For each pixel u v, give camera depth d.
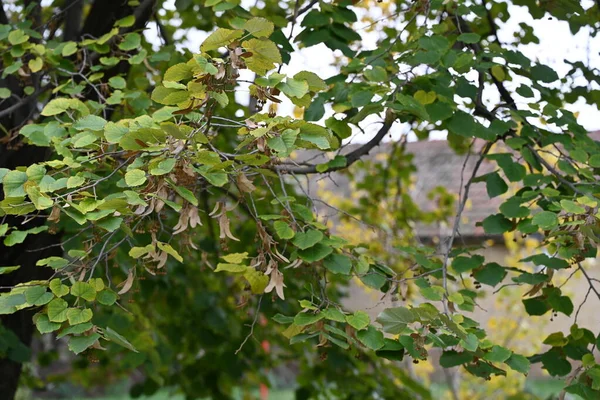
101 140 2.53
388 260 5.61
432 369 8.20
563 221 2.68
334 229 7.53
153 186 2.29
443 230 8.01
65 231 4.45
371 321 2.62
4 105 4.23
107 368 6.94
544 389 10.59
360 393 5.67
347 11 3.49
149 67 3.78
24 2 4.35
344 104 3.14
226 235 2.52
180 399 11.58
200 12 4.69
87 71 3.85
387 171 5.86
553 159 5.12
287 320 2.56
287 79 2.36
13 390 4.70
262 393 12.34
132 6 4.23
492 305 9.73
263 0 4.55
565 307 3.08
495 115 3.44
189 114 2.48
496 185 3.18
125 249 4.27
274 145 2.19
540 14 3.88
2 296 2.27
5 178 2.30
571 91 3.90
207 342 5.44
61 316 2.25
